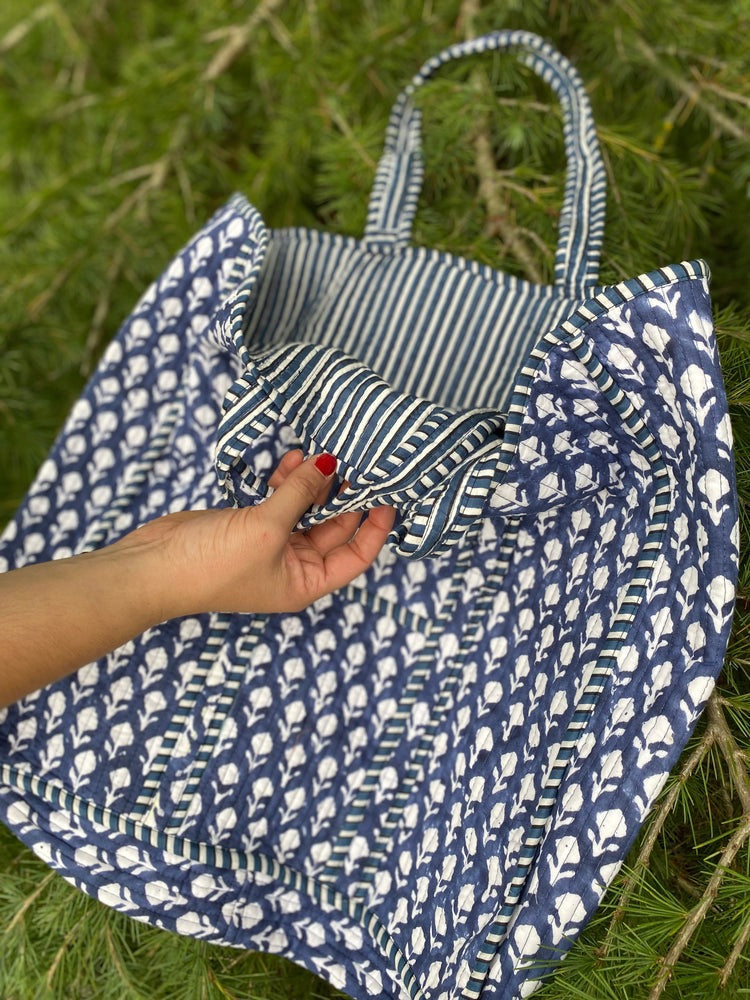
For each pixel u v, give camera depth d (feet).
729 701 1.81
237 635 2.11
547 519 2.04
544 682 1.93
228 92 3.04
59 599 1.61
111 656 2.08
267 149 3.04
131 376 2.28
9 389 2.97
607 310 1.60
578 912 1.72
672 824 1.96
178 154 3.05
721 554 1.63
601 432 1.76
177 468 2.26
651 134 2.63
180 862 1.99
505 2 2.55
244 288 1.88
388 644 2.13
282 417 1.87
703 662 1.66
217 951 2.21
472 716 2.03
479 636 2.08
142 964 2.26
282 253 2.30
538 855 1.80
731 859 1.67
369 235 2.41
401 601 2.14
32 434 3.04
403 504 1.77
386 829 2.08
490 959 1.82
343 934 2.03
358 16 2.96
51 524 2.24
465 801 1.98
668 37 2.47
